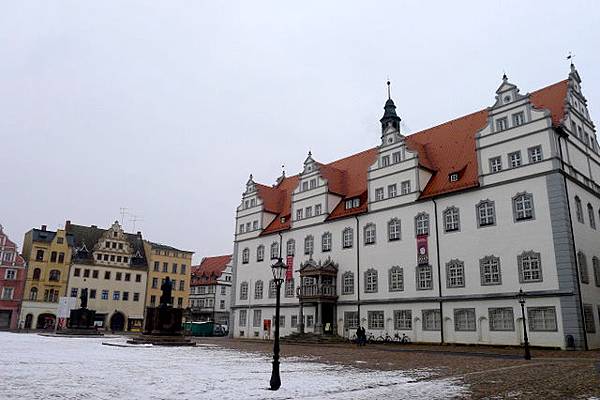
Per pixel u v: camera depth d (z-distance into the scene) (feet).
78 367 68.85
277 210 232.32
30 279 281.54
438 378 61.00
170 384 52.47
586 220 134.72
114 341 149.38
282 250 211.20
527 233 129.18
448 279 144.87
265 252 220.43
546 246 124.88
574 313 116.88
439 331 144.36
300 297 182.19
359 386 53.11
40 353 94.07
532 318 124.77
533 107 134.41
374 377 61.67
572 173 133.28
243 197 241.76
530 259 127.54
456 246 144.77
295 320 195.21
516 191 133.69
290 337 177.78
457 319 140.56
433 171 164.45
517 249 130.41
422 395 46.65
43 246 288.92
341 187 200.95
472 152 157.48
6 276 277.85
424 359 93.25
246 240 233.76
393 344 150.92
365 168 200.23
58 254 292.20
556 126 131.75
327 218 190.49
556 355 101.55
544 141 130.41
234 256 239.09
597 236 138.41
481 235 139.23
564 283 119.75
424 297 150.00
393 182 168.25
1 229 280.92
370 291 168.14
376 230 170.71
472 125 168.96
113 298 305.12
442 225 149.89
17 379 53.67
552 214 125.08
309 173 204.54
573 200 130.52
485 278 135.95
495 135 141.79
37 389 46.55
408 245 158.61
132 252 319.06
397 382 56.70
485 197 140.46
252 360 89.04
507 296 129.70
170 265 331.57
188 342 141.38
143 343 137.08
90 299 297.12
